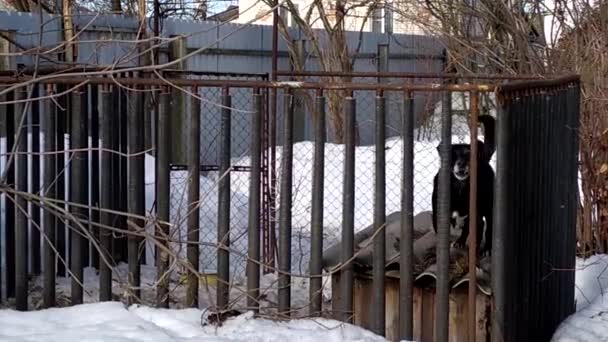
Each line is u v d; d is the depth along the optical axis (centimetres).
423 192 1120
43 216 608
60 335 538
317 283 598
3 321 565
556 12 960
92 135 700
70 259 650
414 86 559
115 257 723
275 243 780
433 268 588
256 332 562
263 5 1794
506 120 538
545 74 892
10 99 618
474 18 1109
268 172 790
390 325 606
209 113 1147
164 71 769
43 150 616
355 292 618
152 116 771
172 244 638
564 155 701
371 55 1672
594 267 843
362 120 1435
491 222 592
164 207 609
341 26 1539
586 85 888
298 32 1580
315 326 580
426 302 595
